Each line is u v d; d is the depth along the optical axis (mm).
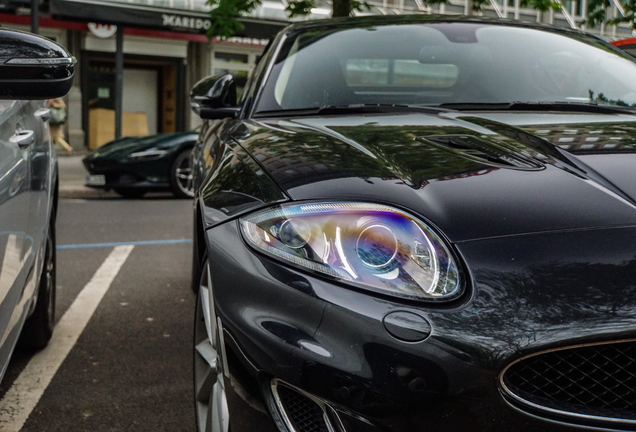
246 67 19875
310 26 3209
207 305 2057
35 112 2709
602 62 2932
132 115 19250
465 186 1614
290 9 10344
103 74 18312
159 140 9719
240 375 1540
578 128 2082
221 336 1612
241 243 1616
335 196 1591
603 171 1687
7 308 1962
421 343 1361
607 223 1489
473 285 1398
